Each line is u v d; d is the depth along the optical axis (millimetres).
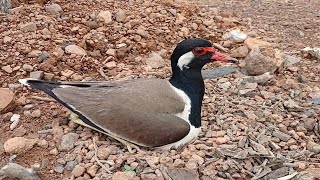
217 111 690
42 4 907
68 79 745
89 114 605
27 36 800
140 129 596
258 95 735
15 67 748
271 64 785
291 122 676
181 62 617
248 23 1011
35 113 672
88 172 588
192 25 915
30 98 703
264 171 598
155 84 621
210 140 636
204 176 583
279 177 590
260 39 929
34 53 767
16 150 615
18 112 680
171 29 888
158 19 903
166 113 603
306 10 1116
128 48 818
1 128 657
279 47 909
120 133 600
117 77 755
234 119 671
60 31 828
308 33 991
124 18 872
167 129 595
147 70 780
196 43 616
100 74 761
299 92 748
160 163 588
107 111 601
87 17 864
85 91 617
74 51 785
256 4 1139
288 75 805
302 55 875
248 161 609
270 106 709
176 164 586
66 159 607
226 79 773
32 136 643
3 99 675
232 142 634
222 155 608
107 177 579
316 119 684
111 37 832
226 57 624
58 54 771
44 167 602
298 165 603
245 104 708
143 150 613
